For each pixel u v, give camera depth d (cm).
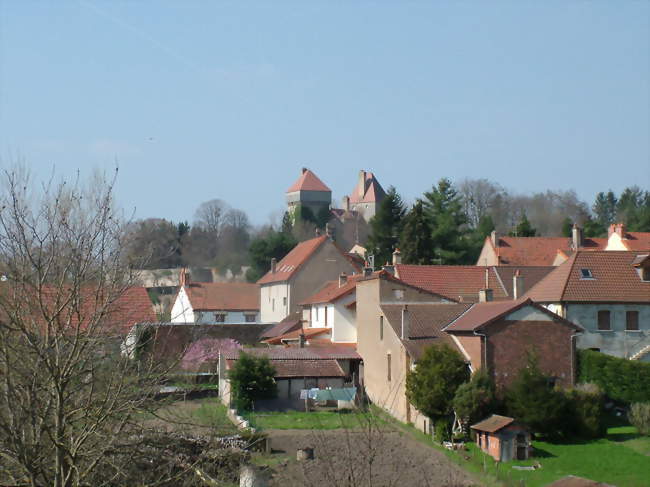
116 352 1750
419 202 8806
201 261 13425
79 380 1648
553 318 4431
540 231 12862
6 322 1502
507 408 4138
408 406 4556
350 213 15938
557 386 4166
